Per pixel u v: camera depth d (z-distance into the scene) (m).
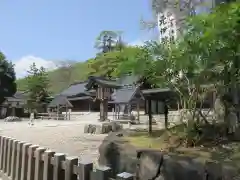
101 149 4.81
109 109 33.62
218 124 4.71
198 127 4.46
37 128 16.47
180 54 3.77
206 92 4.47
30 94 34.25
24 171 3.43
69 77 67.94
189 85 4.29
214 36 3.07
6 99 34.66
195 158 3.22
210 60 3.42
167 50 4.07
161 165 3.41
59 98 30.38
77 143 9.29
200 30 3.33
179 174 3.15
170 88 4.75
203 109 5.48
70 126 18.06
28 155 3.41
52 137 11.16
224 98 4.85
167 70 4.29
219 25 3.04
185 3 4.97
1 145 4.47
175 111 7.06
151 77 4.71
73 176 2.59
